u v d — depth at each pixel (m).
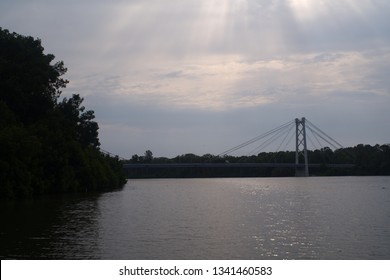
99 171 99.81
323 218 50.06
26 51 93.38
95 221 46.34
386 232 40.00
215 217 50.78
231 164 196.50
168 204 68.12
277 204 69.12
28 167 77.62
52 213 53.22
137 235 37.94
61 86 101.69
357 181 170.62
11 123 81.25
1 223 44.53
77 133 101.06
